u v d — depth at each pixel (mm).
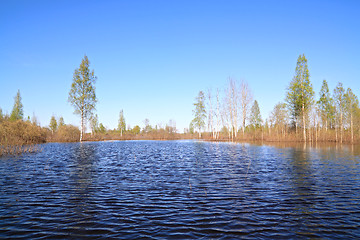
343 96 48594
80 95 44312
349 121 48000
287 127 55812
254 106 84938
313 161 18375
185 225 6293
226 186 10438
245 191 9602
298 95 49000
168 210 7422
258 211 7332
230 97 57000
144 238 5555
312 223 6418
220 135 65438
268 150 29062
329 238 5566
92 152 26844
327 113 59500
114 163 17797
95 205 7887
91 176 12695
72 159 20047
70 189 9914
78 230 5984
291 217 6836
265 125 62906
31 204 7973
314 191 9570
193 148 33875
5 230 5961
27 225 6277
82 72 44188
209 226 6227
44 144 41594
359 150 28125
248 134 61531
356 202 8172
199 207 7699
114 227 6164
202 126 67438
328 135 49469
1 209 7477
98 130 90375
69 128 55062
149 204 7996
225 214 7074
